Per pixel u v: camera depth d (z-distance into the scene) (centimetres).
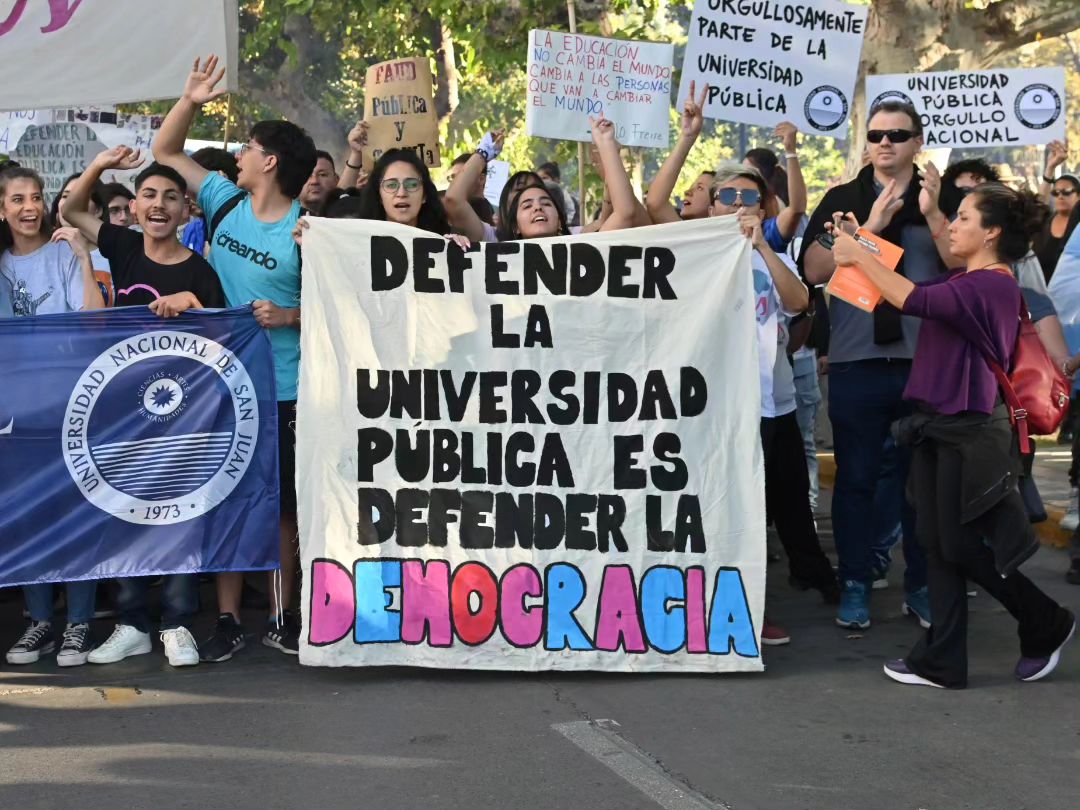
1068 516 816
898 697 527
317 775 448
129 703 525
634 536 555
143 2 693
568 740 478
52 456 571
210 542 582
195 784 441
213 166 732
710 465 557
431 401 560
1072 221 922
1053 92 912
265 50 2169
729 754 465
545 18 1534
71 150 966
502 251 559
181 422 579
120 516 577
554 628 553
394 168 586
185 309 575
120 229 610
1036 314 634
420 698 526
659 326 559
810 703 520
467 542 557
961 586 537
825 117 799
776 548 800
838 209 632
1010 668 568
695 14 787
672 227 558
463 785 438
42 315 568
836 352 625
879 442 623
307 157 596
